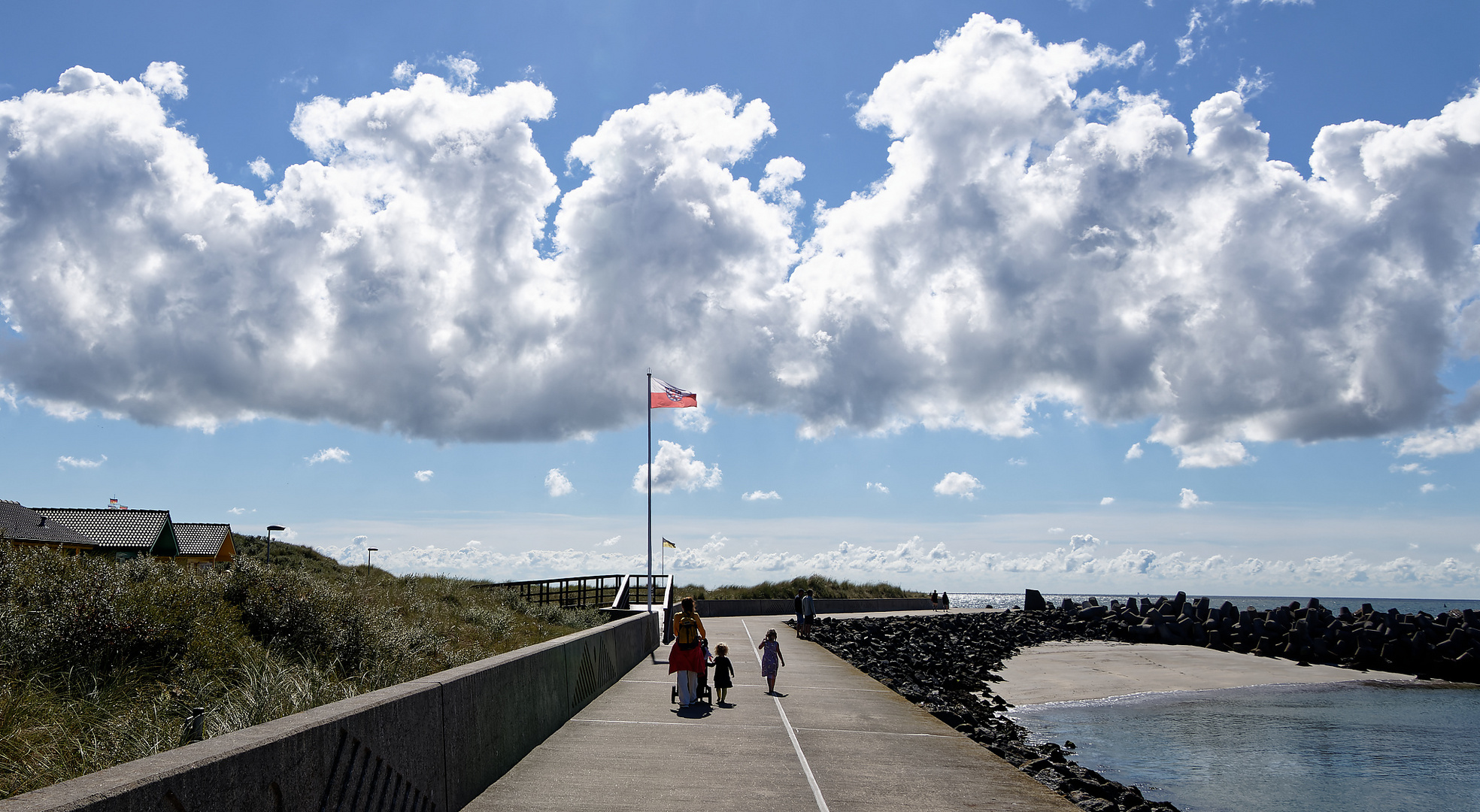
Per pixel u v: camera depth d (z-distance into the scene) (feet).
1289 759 58.75
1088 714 75.56
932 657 103.65
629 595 132.46
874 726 39.17
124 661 29.14
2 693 22.09
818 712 43.01
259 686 27.99
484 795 24.61
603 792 25.34
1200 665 116.06
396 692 19.89
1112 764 55.72
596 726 36.91
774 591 175.22
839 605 172.96
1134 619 158.61
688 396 99.86
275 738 13.99
